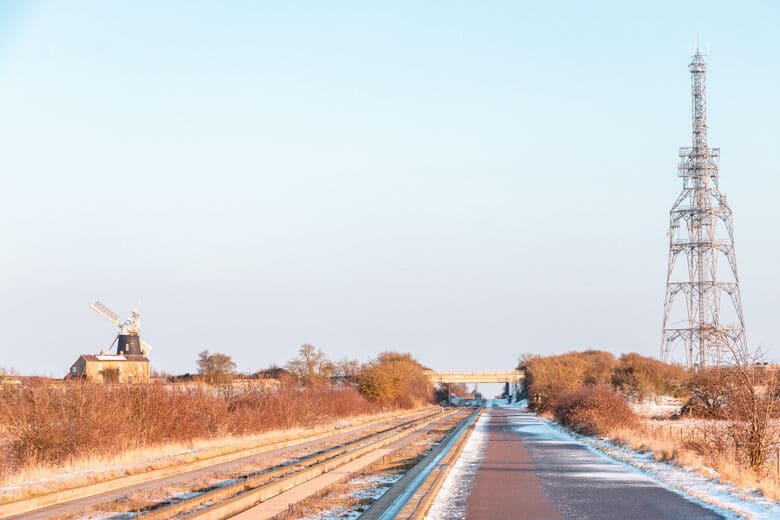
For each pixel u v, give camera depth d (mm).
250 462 36969
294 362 120062
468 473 31531
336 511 22641
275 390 71500
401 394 130750
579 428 59000
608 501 23359
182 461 36375
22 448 33969
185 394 50062
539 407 107000
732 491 24828
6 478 29391
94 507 23594
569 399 68625
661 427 50594
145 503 24359
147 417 43219
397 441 53656
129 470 32219
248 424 55719
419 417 100562
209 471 33219
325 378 121812
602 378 105562
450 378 181000
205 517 20547
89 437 35875
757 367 31609
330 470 34000
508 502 23359
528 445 47812
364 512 22203
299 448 46688
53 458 34375
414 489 26359
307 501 24453
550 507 22266
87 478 29594
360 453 42594
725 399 36469
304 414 68312
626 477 29812
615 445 45156
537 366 118562
